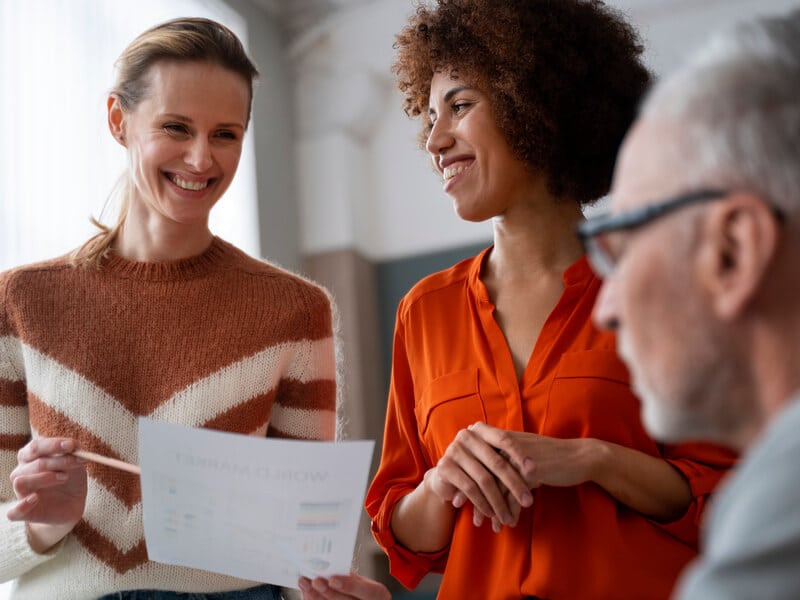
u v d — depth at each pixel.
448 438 1.53
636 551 1.38
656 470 1.40
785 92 0.64
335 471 1.18
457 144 1.60
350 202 5.94
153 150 1.50
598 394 1.45
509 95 1.55
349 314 5.79
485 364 1.53
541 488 1.44
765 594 0.55
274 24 6.12
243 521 1.22
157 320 1.53
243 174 5.54
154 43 1.53
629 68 1.64
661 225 0.69
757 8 5.16
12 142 3.82
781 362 0.66
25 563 1.40
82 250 1.58
